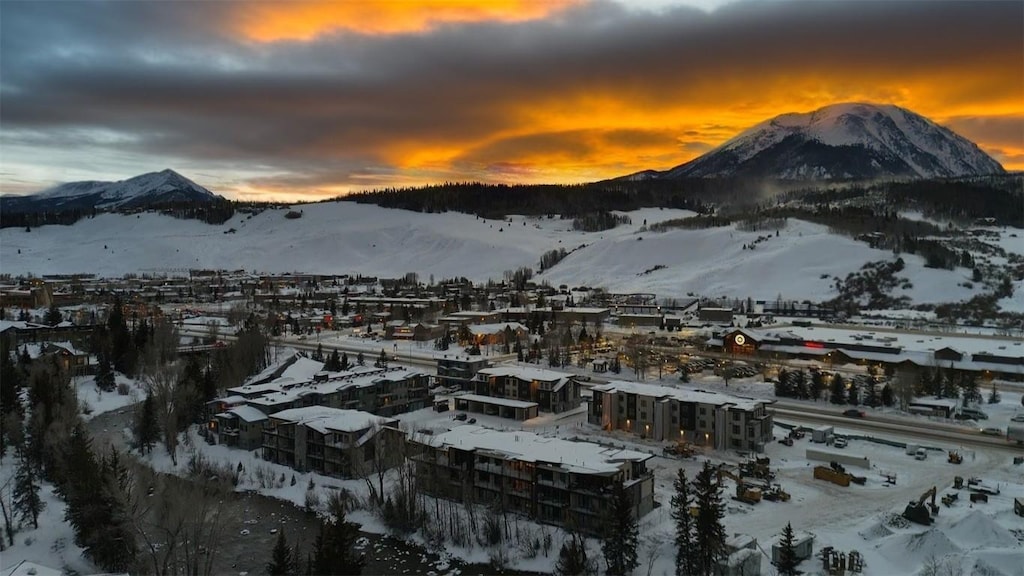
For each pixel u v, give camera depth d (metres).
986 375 170.62
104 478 84.62
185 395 134.62
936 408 137.88
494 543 84.50
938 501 92.50
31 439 108.50
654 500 94.12
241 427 122.56
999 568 70.50
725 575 72.69
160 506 82.62
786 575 72.44
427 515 90.94
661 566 77.44
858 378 165.00
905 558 75.94
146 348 176.75
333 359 175.38
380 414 140.88
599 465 88.19
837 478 100.38
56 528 90.56
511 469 93.00
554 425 132.88
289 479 107.19
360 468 107.12
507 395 148.25
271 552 84.31
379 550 85.31
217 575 78.00
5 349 160.62
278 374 163.88
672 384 166.25
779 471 105.94
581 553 77.31
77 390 151.62
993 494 94.31
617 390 130.00
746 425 116.19
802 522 87.06
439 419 137.88
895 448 117.38
